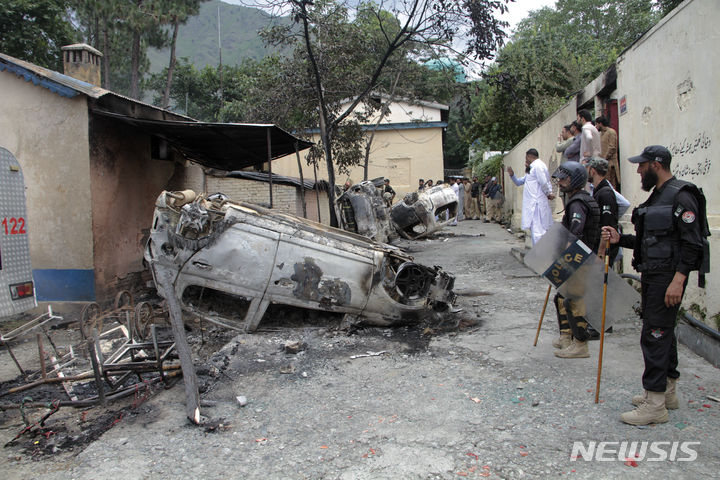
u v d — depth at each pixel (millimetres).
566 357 4355
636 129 6340
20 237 4523
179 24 24078
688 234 2891
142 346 4332
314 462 2877
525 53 17938
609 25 32781
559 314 4609
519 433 3113
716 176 4422
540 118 16719
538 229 6266
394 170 22922
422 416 3404
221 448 3080
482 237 14828
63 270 6797
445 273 5551
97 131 6867
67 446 3295
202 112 33281
